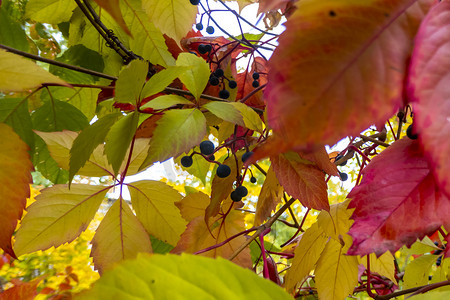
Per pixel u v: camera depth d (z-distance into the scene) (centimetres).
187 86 16
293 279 21
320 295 20
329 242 20
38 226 18
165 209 20
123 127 13
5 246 12
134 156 20
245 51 33
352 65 5
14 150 12
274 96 5
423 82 5
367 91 5
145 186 20
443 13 5
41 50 36
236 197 19
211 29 32
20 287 14
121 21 7
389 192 9
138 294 5
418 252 32
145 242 18
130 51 26
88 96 28
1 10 20
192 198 20
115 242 18
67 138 20
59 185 19
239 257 19
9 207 12
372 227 8
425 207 8
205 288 5
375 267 27
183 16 22
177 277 5
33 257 117
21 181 12
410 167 9
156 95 24
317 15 5
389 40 5
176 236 20
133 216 19
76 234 18
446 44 5
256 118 18
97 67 28
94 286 5
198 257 5
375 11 5
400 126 22
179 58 16
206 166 30
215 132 31
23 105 18
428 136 5
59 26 29
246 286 5
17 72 10
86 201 19
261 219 21
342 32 5
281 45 5
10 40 20
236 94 29
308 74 5
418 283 31
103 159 20
